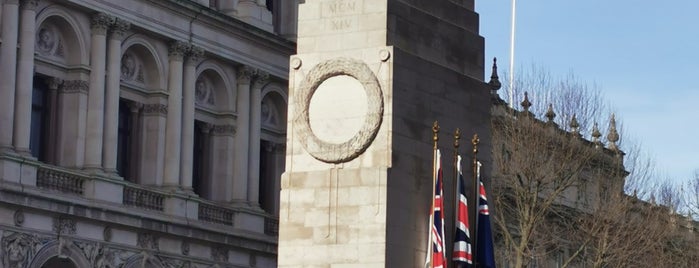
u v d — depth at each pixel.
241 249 111.31
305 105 64.69
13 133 94.44
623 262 108.12
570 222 112.00
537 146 106.94
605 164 114.38
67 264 97.31
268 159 117.88
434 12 66.94
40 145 98.56
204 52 109.00
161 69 106.12
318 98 64.69
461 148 66.75
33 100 98.44
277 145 118.06
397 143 63.66
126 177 104.88
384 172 63.12
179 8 106.12
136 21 103.06
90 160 99.31
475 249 65.56
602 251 105.38
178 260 105.50
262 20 114.19
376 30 64.25
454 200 65.44
